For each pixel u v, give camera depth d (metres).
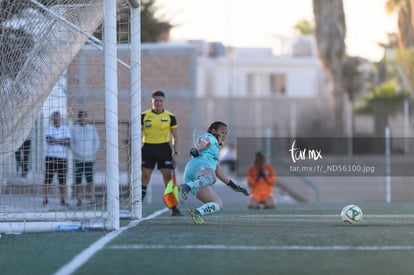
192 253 23.25
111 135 29.08
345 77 118.19
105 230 29.23
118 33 37.66
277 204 59.12
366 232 28.41
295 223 32.31
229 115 114.12
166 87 92.56
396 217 36.22
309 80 156.12
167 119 38.78
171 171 39.00
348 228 29.98
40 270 20.88
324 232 28.42
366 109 115.38
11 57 31.58
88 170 42.62
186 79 92.62
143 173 39.09
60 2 31.97
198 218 31.67
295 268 20.86
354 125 105.31
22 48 31.77
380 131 97.06
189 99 92.44
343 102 105.19
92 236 27.53
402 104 108.50
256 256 22.69
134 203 34.38
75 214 31.33
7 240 26.78
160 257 22.56
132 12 33.81
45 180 39.06
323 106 115.38
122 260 22.11
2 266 21.52
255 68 155.88
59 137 40.03
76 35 32.84
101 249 24.11
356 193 79.88
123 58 39.25
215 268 20.88
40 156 38.94
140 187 34.56
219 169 32.22
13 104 31.84
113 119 29.03
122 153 44.75
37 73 32.22
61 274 20.30
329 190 79.50
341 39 103.19
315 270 20.61
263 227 30.39
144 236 27.23
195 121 92.44
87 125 43.69
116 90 29.03
